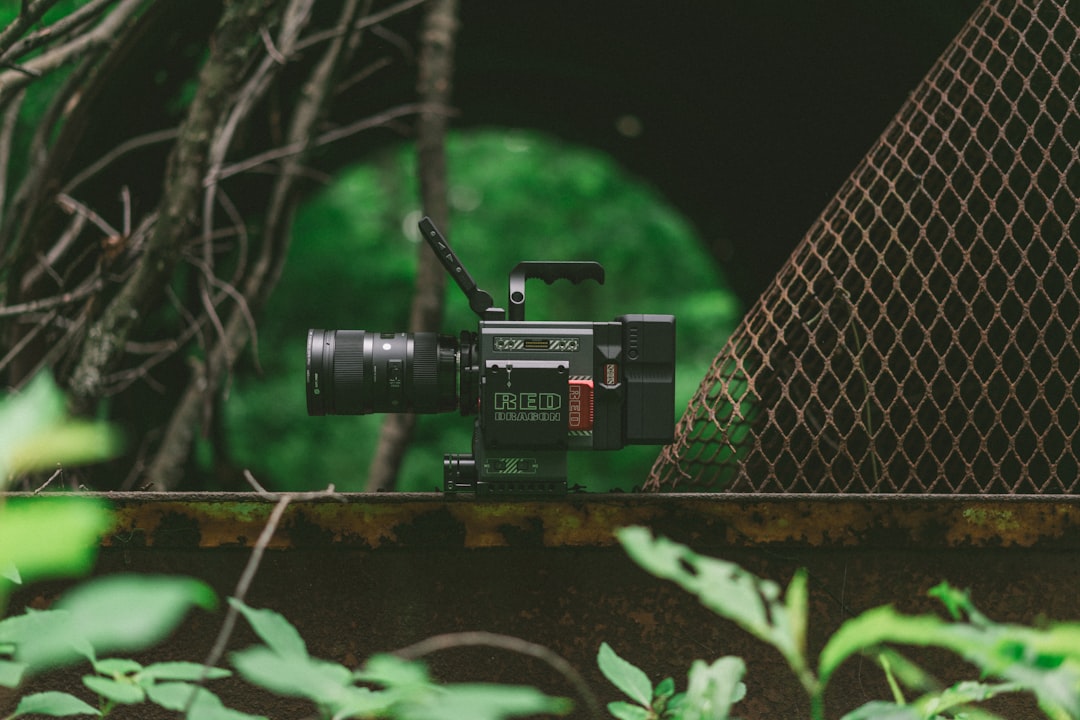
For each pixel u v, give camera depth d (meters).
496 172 14.67
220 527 2.27
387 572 2.31
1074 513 2.37
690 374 12.84
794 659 0.82
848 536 2.35
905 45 4.27
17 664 0.99
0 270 3.64
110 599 0.55
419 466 11.99
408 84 6.19
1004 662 0.85
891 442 3.34
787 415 3.26
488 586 2.32
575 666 2.31
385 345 2.37
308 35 4.80
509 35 5.91
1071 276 2.73
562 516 2.33
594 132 7.43
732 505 2.35
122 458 5.18
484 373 2.25
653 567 0.82
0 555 0.52
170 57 4.19
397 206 13.98
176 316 5.51
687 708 1.03
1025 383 3.39
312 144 4.37
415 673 0.80
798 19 4.79
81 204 4.32
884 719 1.02
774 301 3.01
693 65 5.90
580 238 14.70
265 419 11.72
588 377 2.29
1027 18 3.18
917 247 3.28
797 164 5.91
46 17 4.36
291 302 13.30
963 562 2.37
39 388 0.54
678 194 7.76
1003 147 3.27
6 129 3.91
